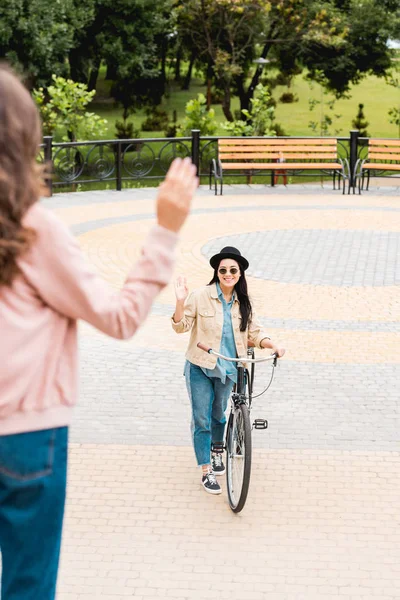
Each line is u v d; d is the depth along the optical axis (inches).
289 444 259.1
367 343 362.3
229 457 223.9
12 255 73.5
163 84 1793.8
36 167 75.0
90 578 186.5
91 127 908.0
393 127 1846.7
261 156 772.6
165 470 241.9
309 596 180.7
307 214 663.1
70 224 612.7
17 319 76.6
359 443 261.0
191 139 786.2
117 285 457.7
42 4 1209.4
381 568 192.4
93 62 1525.6
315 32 1250.0
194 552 198.7
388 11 1375.5
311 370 326.6
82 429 268.7
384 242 566.9
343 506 221.5
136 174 800.9
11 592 88.9
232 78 1397.6
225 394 230.8
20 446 80.7
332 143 777.6
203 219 637.9
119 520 213.2
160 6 1398.9
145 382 313.4
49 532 86.0
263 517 215.6
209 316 222.1
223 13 1249.4
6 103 71.2
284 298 432.8
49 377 79.7
